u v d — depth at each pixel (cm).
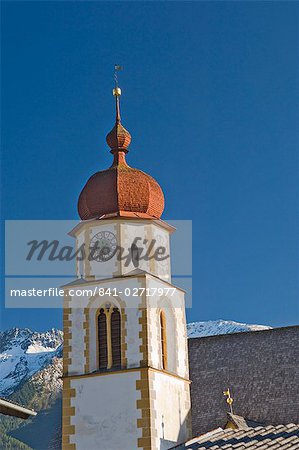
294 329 6066
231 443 4294
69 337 5359
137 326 5219
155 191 5612
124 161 5759
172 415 5272
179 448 4725
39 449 14600
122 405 5112
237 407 5809
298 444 4041
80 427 5166
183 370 5519
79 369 5284
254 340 6131
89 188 5575
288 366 5875
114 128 5825
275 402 5728
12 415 3238
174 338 5506
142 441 5006
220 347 6203
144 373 5112
